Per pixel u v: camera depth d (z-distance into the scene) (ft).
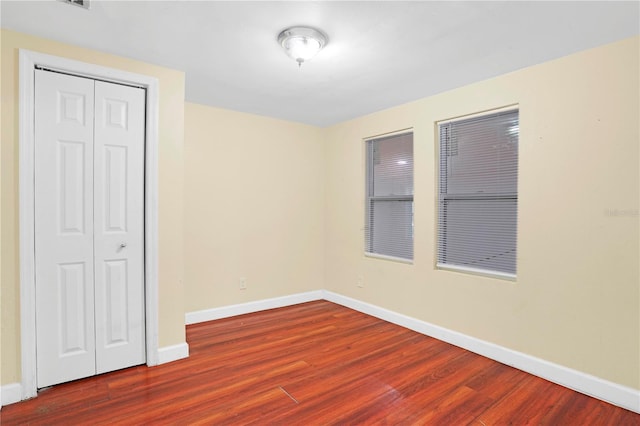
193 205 11.66
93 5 5.93
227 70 8.74
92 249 7.83
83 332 7.76
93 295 7.86
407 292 11.35
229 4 5.88
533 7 5.86
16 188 6.95
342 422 6.36
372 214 13.14
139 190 8.40
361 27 6.57
